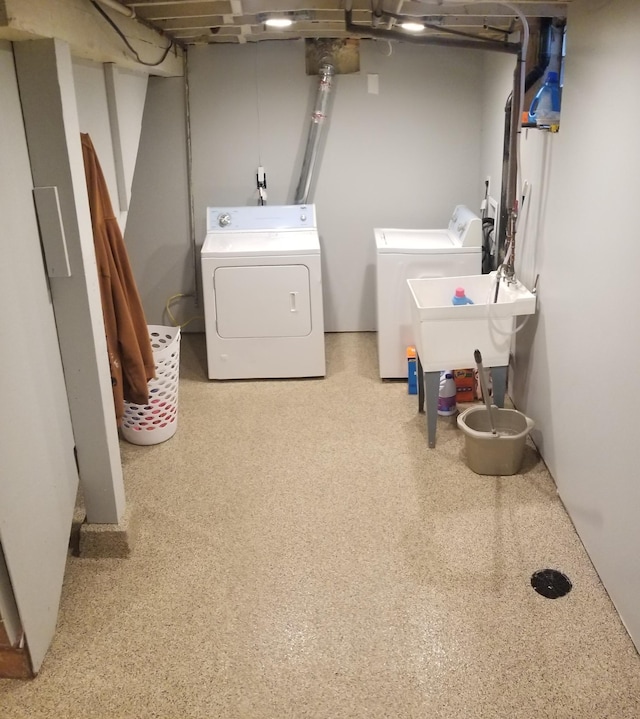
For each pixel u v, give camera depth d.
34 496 1.97
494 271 3.60
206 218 4.41
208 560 2.44
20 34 1.82
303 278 3.84
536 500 2.72
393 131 4.35
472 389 3.61
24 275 1.96
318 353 3.97
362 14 3.15
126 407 3.15
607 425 2.15
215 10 2.88
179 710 1.85
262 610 2.20
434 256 3.69
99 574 2.38
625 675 1.89
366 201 4.50
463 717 1.79
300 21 3.19
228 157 4.39
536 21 2.82
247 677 1.95
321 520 2.65
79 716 1.84
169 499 2.82
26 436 1.92
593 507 2.30
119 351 2.75
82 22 2.18
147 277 4.62
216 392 3.87
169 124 4.31
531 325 3.13
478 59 4.20
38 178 2.05
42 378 2.07
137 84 3.37
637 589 1.93
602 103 2.17
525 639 2.03
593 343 2.27
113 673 1.98
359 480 2.92
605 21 2.14
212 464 3.09
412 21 2.88
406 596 2.23
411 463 3.04
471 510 2.67
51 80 1.96
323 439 3.29
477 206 4.46
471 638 2.04
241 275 3.83
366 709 1.83
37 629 1.97
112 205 2.81
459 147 4.38
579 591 2.21
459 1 2.42
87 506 2.45
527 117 2.89
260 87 4.25
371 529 2.58
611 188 2.09
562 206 2.63
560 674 1.90
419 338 3.10
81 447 2.36
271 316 3.90
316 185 4.47
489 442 2.83
